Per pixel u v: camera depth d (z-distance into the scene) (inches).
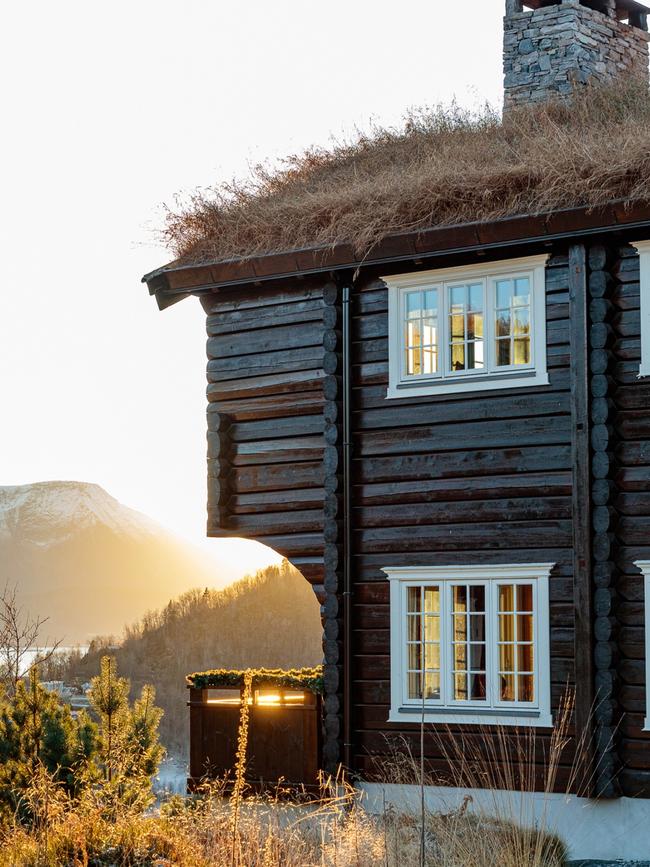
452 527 538.9
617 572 499.5
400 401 554.6
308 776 550.0
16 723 470.3
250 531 594.9
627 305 508.1
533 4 765.9
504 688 522.0
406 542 548.4
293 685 560.1
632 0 772.0
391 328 559.2
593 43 730.8
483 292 540.4
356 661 553.6
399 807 517.0
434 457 545.3
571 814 494.3
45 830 380.8
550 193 509.7
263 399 597.3
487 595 527.5
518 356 534.3
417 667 541.6
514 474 526.9
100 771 463.2
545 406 522.0
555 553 514.3
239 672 574.9
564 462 516.1
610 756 488.1
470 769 520.1
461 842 426.0
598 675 494.3
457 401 542.0
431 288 554.3
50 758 460.1
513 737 512.7
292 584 1738.4
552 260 525.3
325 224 575.2
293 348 590.9
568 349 518.9
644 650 491.2
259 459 596.1
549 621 511.8
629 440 502.6
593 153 515.2
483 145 617.0
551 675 509.4
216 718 573.6
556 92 714.8
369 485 559.8
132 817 387.2
